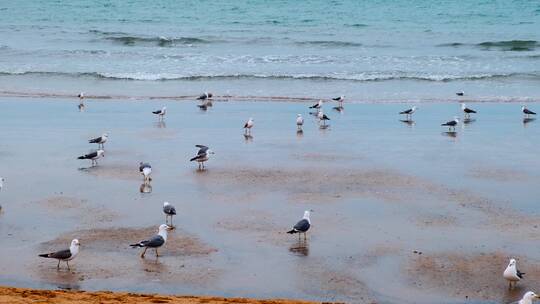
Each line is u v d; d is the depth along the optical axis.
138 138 37.09
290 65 60.66
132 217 24.83
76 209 25.59
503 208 26.44
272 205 26.41
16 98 47.22
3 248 21.73
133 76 54.56
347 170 31.33
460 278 20.19
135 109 44.81
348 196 27.62
